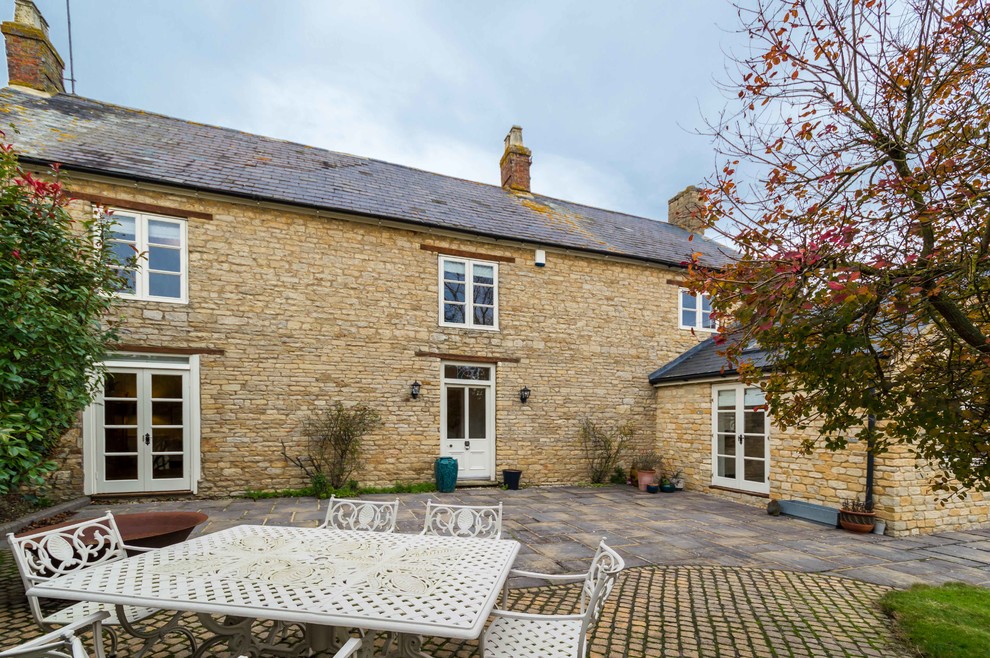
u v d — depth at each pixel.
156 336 8.08
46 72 9.95
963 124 2.79
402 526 6.71
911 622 3.77
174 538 4.09
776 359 3.23
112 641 3.14
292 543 3.01
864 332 2.63
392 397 9.59
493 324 10.69
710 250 14.30
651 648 3.46
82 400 4.73
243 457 8.49
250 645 2.85
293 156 11.16
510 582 4.56
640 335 11.97
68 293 4.60
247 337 8.66
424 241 10.09
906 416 2.77
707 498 9.50
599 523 7.14
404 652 2.61
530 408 10.77
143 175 8.06
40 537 2.77
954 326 2.73
